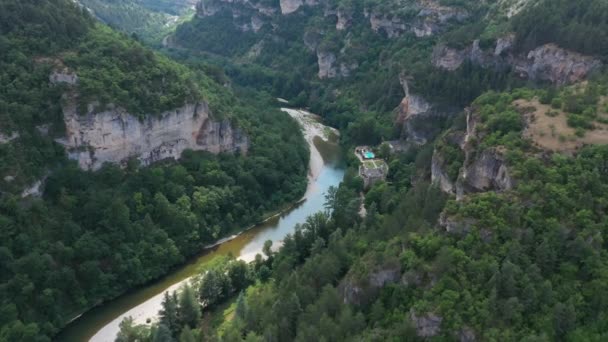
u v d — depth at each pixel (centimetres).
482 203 8025
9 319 9569
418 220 9562
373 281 8094
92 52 12888
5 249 10025
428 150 14238
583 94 10344
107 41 13438
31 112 11262
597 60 13638
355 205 12900
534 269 7150
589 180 7931
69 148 11838
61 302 10544
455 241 7862
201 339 9400
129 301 11262
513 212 7738
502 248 7462
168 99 13462
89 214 11544
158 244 12219
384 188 13800
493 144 9300
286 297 9119
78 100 11794
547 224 7562
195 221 13100
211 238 13475
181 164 14225
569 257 7356
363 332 7531
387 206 12712
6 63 11569
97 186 12112
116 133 12444
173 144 13950
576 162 8300
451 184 10488
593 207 7669
